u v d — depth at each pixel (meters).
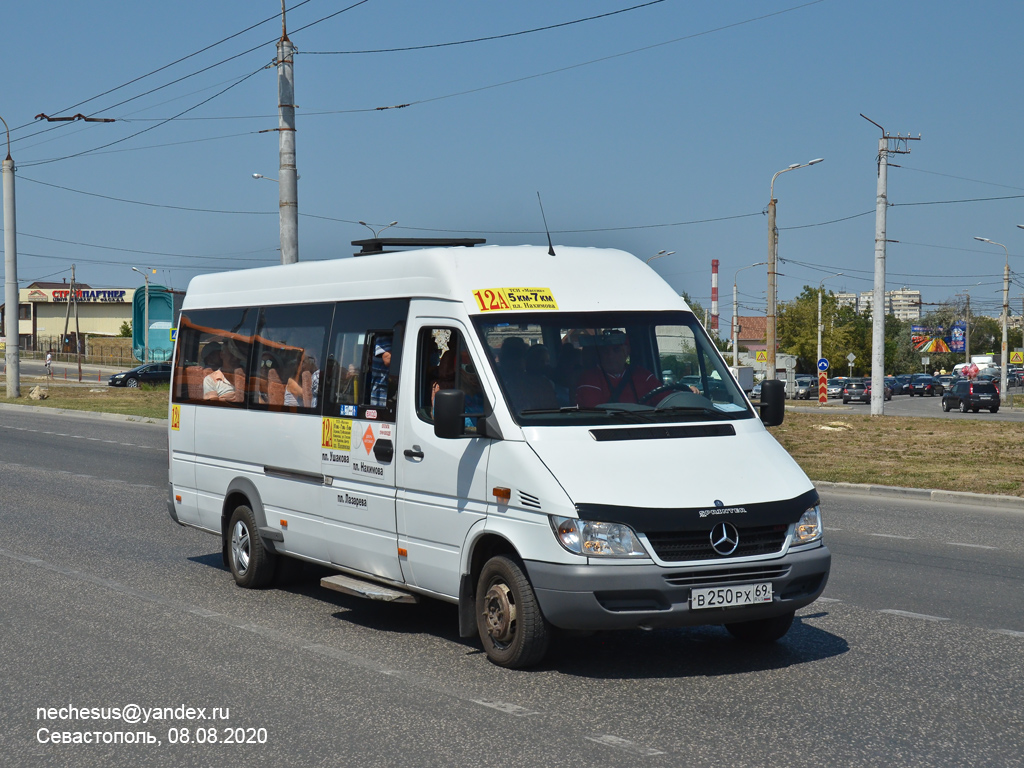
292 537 8.52
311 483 8.27
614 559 5.91
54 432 28.33
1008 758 4.95
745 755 4.98
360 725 5.46
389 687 6.13
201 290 10.24
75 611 8.20
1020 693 6.00
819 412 39.97
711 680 6.26
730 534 6.07
